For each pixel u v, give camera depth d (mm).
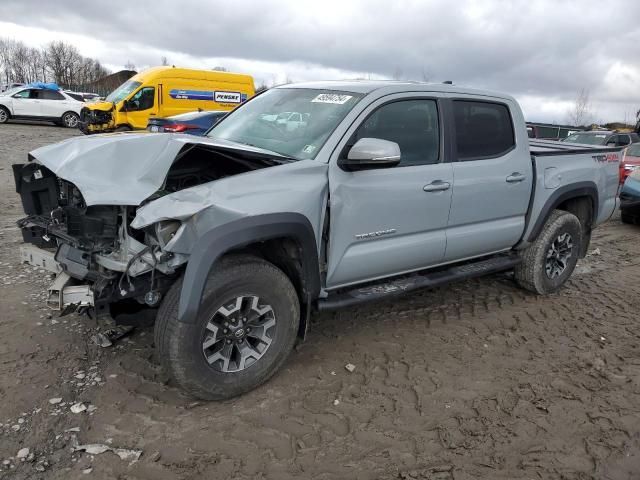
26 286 4875
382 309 4844
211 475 2670
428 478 2730
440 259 4375
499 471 2809
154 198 3096
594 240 8469
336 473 2734
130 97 16984
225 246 2961
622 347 4320
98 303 3105
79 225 3164
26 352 3699
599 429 3211
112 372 3529
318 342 4129
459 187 4223
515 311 4980
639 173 9586
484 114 4527
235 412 3191
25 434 2871
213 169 3758
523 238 5039
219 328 3160
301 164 3398
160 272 3180
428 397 3459
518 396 3525
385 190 3738
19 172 3465
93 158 3061
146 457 2770
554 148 5574
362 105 3736
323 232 3527
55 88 24516
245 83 18500
